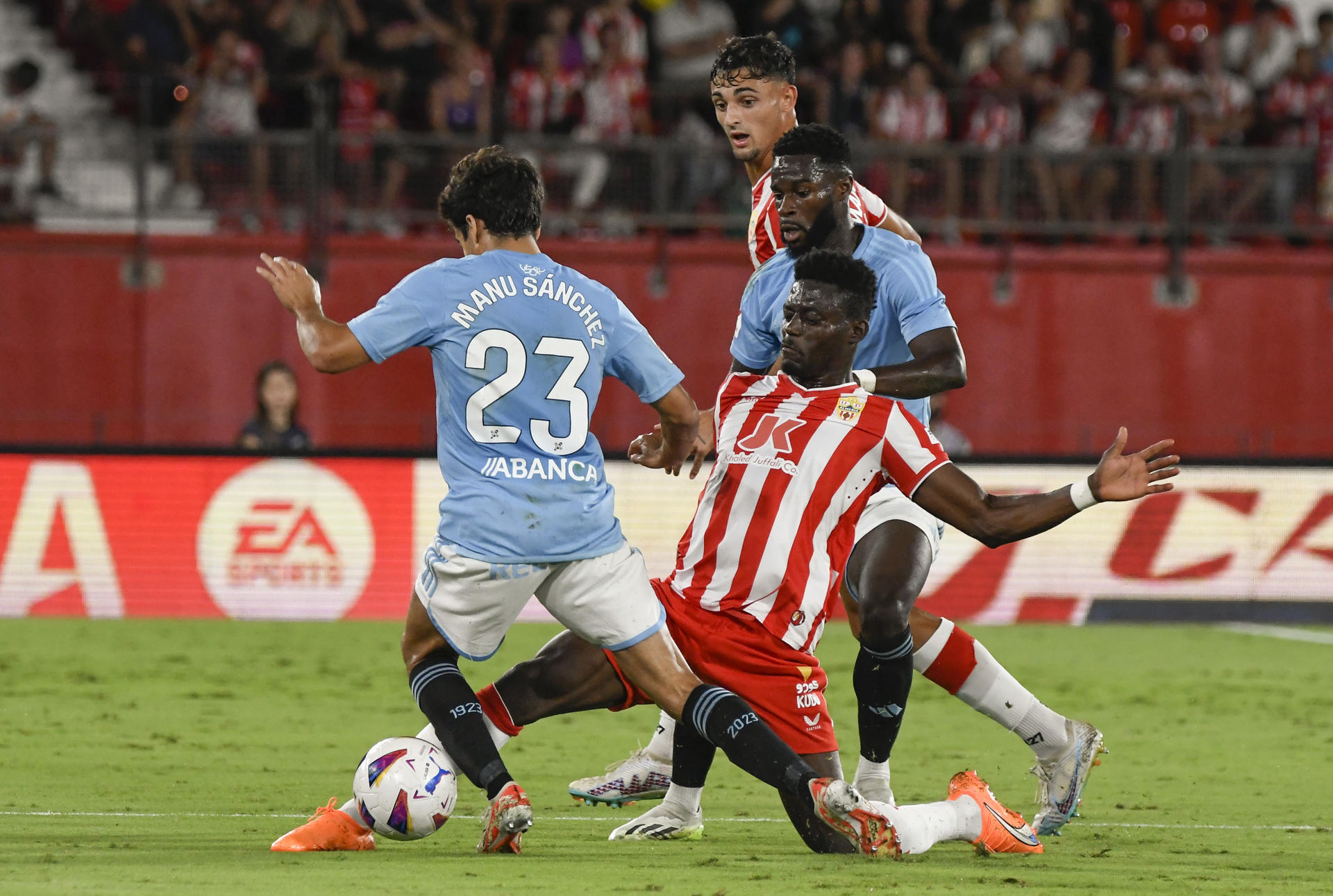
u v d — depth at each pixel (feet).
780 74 68.08
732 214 180.75
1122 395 188.44
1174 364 188.85
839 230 62.95
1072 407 187.93
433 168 177.37
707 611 55.42
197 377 179.83
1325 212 184.24
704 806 67.05
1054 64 202.08
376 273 179.11
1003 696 60.64
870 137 183.11
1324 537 146.00
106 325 178.91
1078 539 144.46
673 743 61.57
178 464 140.46
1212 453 189.26
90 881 46.19
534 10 199.31
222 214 175.73
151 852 52.34
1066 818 60.49
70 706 95.50
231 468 140.87
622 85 187.52
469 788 71.05
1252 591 145.48
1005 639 134.92
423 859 51.78
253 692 102.83
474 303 53.06
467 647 54.03
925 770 76.74
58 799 65.21
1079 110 187.52
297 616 140.67
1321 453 189.88
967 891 46.29
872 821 50.24
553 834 59.36
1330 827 62.75
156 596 140.05
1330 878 50.75
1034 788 71.92
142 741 82.94
